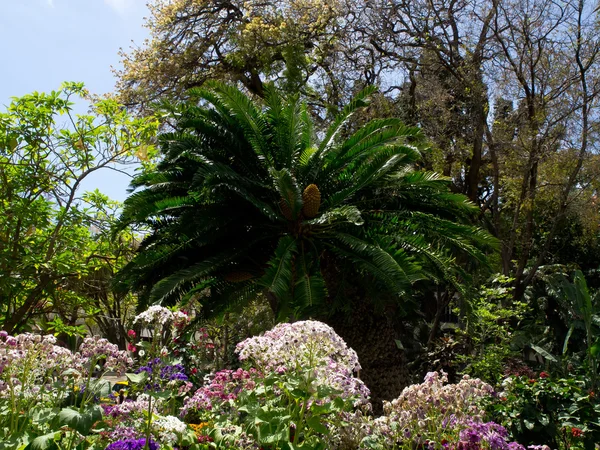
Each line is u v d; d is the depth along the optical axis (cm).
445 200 761
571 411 562
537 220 1677
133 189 725
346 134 1378
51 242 727
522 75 1334
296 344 299
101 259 862
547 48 1338
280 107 766
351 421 319
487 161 1562
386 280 606
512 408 579
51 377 343
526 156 1342
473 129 1380
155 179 701
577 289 833
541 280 1625
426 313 1566
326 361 304
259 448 321
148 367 331
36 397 321
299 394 288
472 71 1351
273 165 745
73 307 852
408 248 672
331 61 1505
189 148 688
